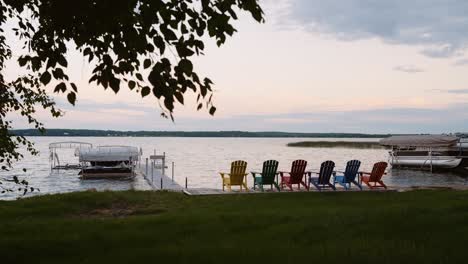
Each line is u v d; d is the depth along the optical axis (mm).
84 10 3695
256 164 43875
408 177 32781
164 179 26266
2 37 6379
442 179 31359
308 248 6570
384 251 6305
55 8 3764
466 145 36844
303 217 8938
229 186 14852
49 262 6078
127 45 3939
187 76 3863
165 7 3795
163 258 6070
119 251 6578
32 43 4957
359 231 7656
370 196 13734
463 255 6035
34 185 25156
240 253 6254
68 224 8664
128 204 12242
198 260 5957
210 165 42031
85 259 6141
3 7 5395
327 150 87188
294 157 58594
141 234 7637
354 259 5910
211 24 3961
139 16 3844
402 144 40438
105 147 33531
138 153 34906
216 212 10250
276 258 6020
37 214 10672
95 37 4160
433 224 8031
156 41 3824
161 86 3818
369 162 48375
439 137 38000
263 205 11758
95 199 12406
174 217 9172
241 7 4090
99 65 4031
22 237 7539
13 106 6836
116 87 4043
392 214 8906
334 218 8641
